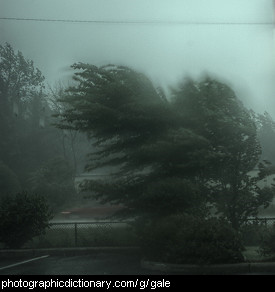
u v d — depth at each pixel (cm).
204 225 955
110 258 1104
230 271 891
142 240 1022
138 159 1180
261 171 1155
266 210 1357
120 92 1168
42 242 1236
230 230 949
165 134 1146
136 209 1167
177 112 1166
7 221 1196
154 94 1192
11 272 921
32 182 3141
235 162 1145
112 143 1261
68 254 1184
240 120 1166
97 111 1145
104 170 1457
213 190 1166
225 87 1210
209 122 1152
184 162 1133
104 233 1251
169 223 980
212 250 901
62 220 2078
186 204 1090
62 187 2741
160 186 1095
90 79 1202
